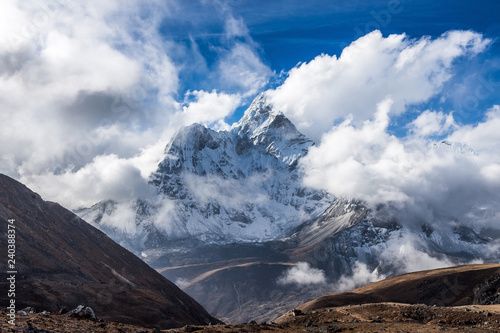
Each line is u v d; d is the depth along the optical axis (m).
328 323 61.38
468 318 62.94
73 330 40.97
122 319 158.00
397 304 74.69
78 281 173.38
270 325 61.16
